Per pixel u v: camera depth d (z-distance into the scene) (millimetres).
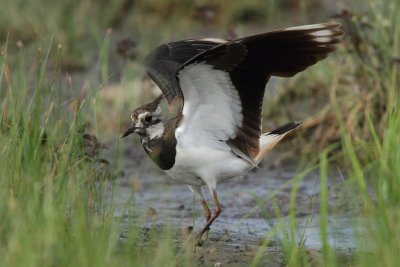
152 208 12875
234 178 11789
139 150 17344
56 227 9273
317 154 16031
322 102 17281
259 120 11016
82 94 15164
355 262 10000
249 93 10930
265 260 10484
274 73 10703
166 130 11484
